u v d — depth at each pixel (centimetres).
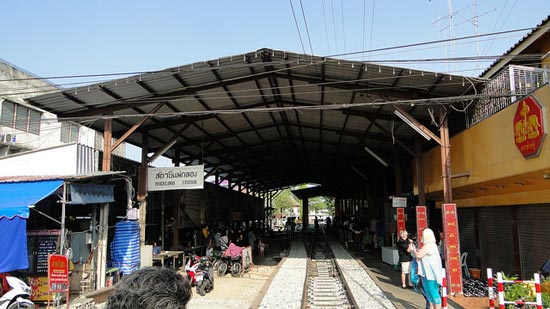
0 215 866
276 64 1071
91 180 1135
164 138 1727
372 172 2645
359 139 1773
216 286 1387
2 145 1644
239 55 1042
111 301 152
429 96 1155
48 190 929
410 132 1586
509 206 1111
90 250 1111
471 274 1242
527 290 779
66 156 1260
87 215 1254
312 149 2445
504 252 1142
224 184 4122
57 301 844
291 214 8444
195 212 2044
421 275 768
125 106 1269
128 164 1518
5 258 860
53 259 828
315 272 1620
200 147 2019
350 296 1058
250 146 2291
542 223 953
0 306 833
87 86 1128
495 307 858
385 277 1423
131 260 1252
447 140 1095
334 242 3009
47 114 1928
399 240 1545
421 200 1403
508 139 869
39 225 1212
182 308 152
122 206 1505
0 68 1691
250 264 1759
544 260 941
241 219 2956
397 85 1132
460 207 1420
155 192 1730
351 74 1100
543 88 733
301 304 988
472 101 1130
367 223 2797
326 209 10725
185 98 1269
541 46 1154
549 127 720
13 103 1731
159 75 1088
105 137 1250
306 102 1480
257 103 1501
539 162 750
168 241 1806
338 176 3556
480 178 1019
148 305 146
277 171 3419
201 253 2016
